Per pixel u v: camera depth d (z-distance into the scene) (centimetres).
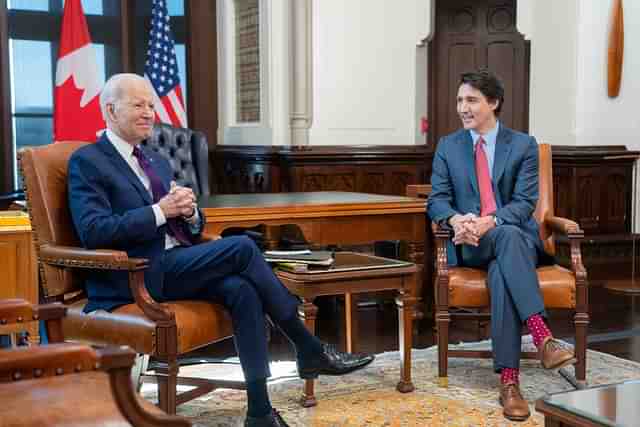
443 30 744
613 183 684
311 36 666
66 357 143
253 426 262
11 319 194
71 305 275
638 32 679
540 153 376
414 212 396
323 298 532
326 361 293
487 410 305
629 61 683
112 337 257
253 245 272
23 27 641
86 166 269
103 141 279
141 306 251
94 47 670
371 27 691
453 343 419
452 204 356
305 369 292
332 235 376
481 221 329
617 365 369
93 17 667
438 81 745
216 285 270
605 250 659
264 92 671
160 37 597
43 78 652
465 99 353
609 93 680
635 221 691
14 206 392
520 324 311
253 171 664
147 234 265
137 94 278
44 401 169
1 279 338
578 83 680
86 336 265
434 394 324
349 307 354
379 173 664
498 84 353
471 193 351
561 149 683
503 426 287
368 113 696
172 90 596
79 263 257
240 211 351
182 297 274
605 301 541
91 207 263
